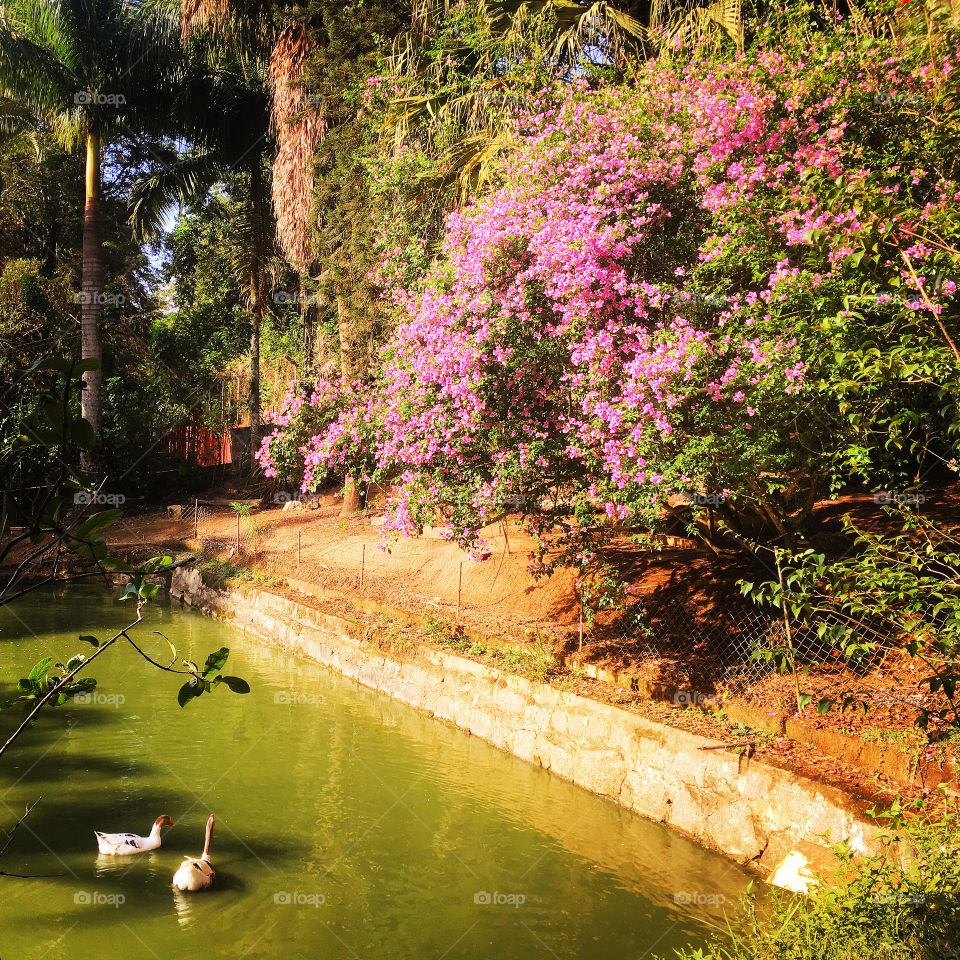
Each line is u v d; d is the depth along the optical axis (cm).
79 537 171
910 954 392
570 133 718
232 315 2659
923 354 393
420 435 802
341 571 1425
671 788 695
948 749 562
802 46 617
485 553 879
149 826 710
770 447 595
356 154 1227
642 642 863
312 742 913
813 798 585
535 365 729
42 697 198
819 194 496
